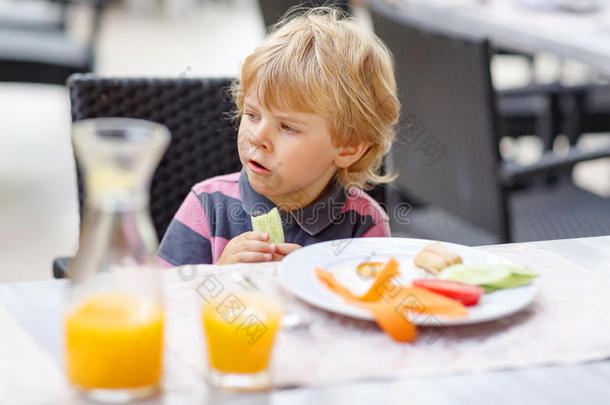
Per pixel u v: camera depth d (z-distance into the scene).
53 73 2.49
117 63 4.46
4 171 2.90
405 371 0.63
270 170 1.06
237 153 1.22
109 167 0.55
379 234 1.16
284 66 1.02
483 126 1.58
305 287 0.75
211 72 4.52
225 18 6.21
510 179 1.56
